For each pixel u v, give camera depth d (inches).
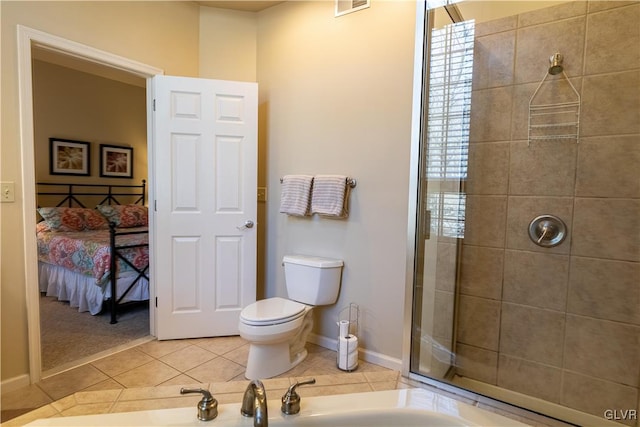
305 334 96.7
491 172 79.2
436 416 54.6
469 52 79.6
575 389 72.6
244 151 108.7
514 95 76.2
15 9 76.4
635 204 66.4
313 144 104.3
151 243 106.3
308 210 101.3
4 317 77.0
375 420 54.2
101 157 192.9
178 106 102.8
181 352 98.1
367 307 95.0
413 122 80.3
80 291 130.0
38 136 170.4
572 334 72.6
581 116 70.0
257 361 83.5
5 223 76.5
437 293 81.6
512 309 78.3
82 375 85.0
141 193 211.9
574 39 69.9
